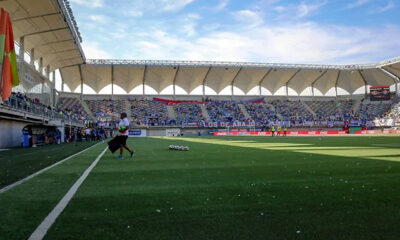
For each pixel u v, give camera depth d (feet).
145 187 15.21
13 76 28.19
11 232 8.67
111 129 167.32
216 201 12.15
